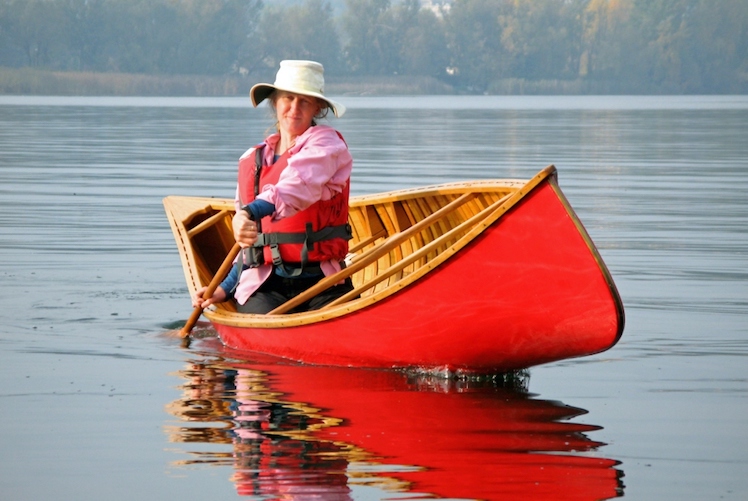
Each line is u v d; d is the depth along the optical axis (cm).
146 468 962
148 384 1260
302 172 1338
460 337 1287
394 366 1353
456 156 5122
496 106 16088
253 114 11262
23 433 1060
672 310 1692
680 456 998
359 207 1802
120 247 2345
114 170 4391
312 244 1415
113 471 955
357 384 1280
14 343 1467
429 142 6328
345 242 1457
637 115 11438
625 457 995
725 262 2161
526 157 5084
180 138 6738
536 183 1177
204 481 928
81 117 9956
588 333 1235
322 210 1410
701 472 954
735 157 5200
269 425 1093
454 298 1262
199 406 1164
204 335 1550
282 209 1338
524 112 12681
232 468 961
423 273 1258
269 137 1435
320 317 1346
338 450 1012
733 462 980
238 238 1342
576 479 932
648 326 1577
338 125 8762
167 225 2706
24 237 2486
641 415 1134
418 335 1304
